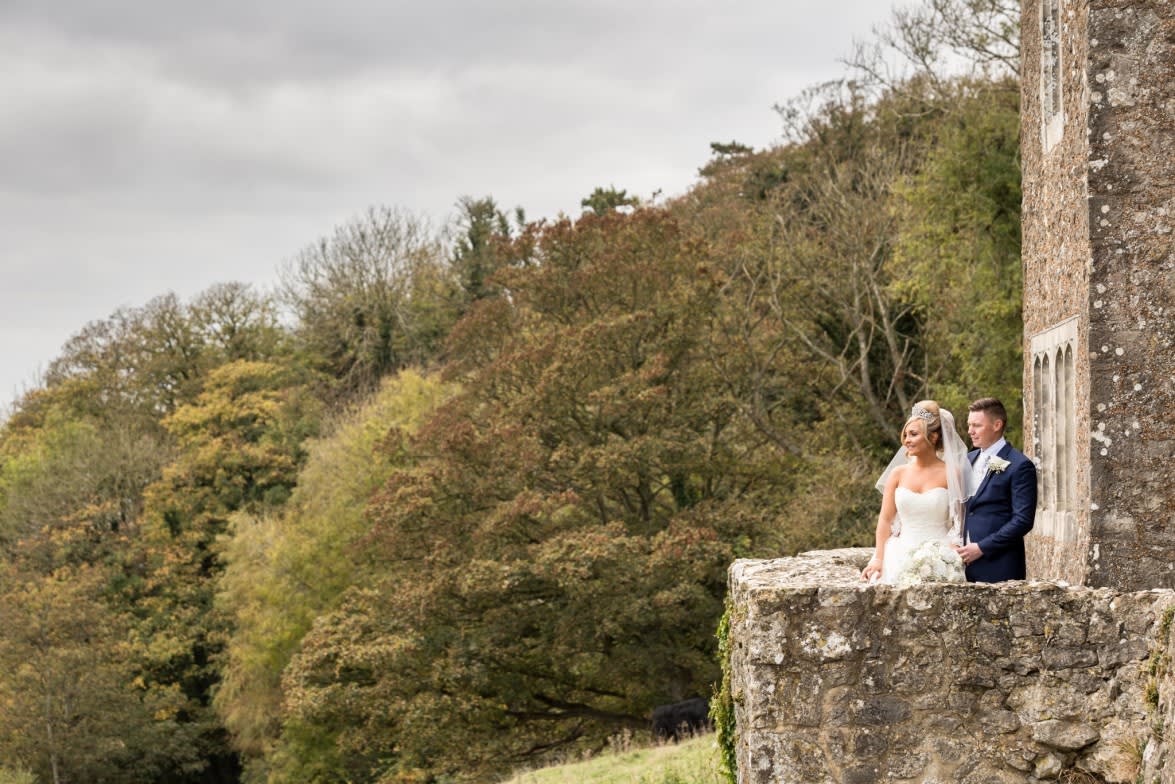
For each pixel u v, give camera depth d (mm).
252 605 34656
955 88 26875
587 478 26078
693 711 20625
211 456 43531
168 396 48312
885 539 7656
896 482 7590
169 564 41625
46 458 44250
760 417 28734
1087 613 6277
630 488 28406
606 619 23859
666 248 28125
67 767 35156
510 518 24797
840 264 29156
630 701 27438
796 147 36750
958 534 7332
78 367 49438
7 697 34906
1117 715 6195
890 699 6391
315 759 32250
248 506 43312
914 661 6391
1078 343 8164
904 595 6422
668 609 24016
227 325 49688
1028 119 9969
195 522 42688
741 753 7094
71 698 35312
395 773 28688
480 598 25203
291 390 46469
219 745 40438
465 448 26250
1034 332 9680
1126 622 6230
